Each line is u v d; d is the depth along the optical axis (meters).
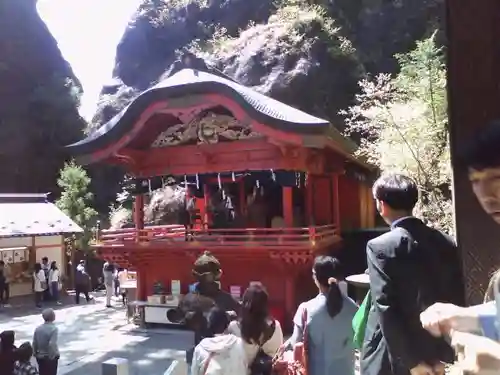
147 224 26.20
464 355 1.08
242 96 12.12
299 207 16.42
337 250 15.45
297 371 3.86
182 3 33.09
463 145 1.27
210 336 3.60
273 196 16.14
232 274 13.48
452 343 1.14
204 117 13.84
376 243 2.49
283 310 12.86
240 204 16.64
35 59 33.91
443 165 11.44
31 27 34.22
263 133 12.23
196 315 4.01
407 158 12.15
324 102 24.19
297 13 27.12
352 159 15.67
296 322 4.11
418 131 12.15
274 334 4.03
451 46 1.56
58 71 35.25
